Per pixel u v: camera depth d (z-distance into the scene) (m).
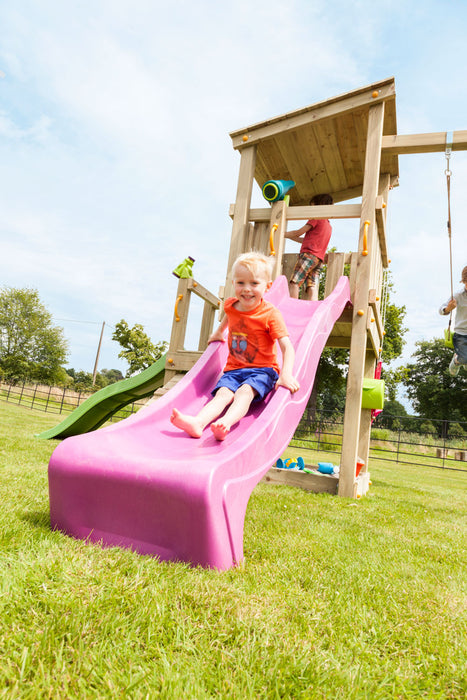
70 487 1.88
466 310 6.17
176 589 1.38
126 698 0.87
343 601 1.57
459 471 14.16
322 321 3.60
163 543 1.71
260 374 2.64
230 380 2.66
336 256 5.09
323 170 6.14
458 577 2.06
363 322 4.77
